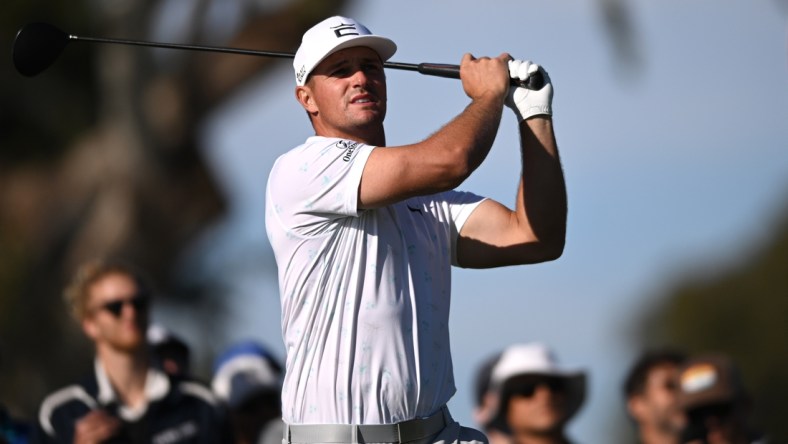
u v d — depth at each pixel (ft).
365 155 59.36
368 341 58.95
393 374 58.75
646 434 89.71
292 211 60.39
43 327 241.14
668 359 90.02
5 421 91.61
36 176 251.19
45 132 250.78
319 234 59.98
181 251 246.27
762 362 349.61
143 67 242.99
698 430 81.46
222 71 239.30
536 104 62.23
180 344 98.17
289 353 60.64
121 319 85.92
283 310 61.11
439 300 61.00
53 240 248.32
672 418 88.22
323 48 61.87
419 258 60.80
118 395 85.92
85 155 248.32
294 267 60.39
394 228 60.34
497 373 90.63
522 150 62.64
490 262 63.98
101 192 246.88
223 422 87.40
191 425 86.33
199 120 245.24
